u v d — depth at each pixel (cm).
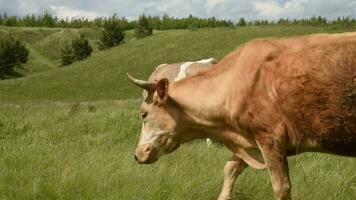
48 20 10812
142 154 689
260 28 6353
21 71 7450
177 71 1307
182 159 870
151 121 683
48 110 2050
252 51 621
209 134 675
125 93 4419
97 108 2120
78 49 7750
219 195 697
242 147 652
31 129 1309
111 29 8056
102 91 4559
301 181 716
